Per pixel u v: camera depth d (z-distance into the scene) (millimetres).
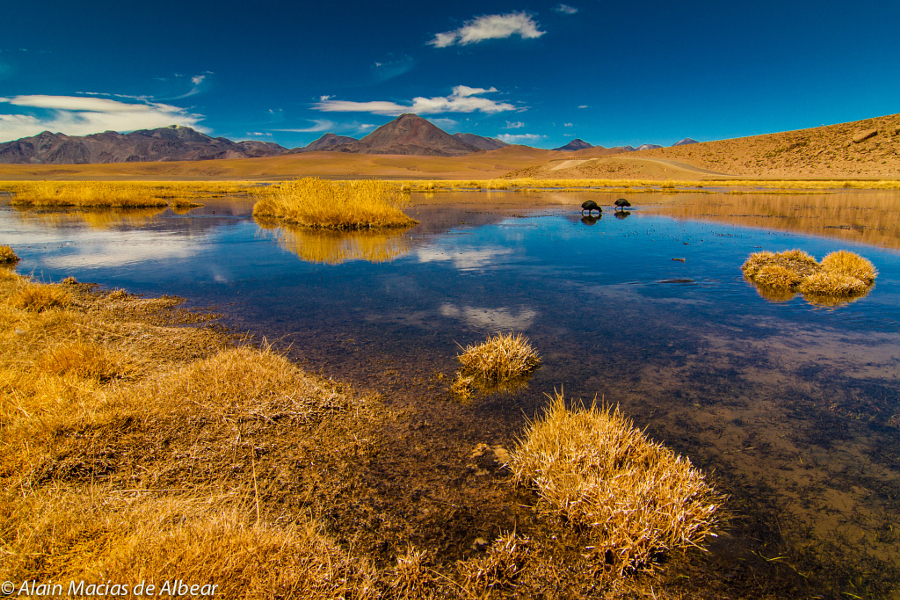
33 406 2844
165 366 3887
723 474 2580
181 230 14500
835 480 2525
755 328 5121
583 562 1987
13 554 1728
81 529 1910
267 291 6805
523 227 15219
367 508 2281
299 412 3096
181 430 2826
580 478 2273
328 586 1760
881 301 6203
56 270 8344
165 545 1775
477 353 4008
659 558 2027
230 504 2211
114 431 2725
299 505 2271
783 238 12508
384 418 3150
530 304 6125
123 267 8633
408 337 4816
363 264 8930
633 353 4391
